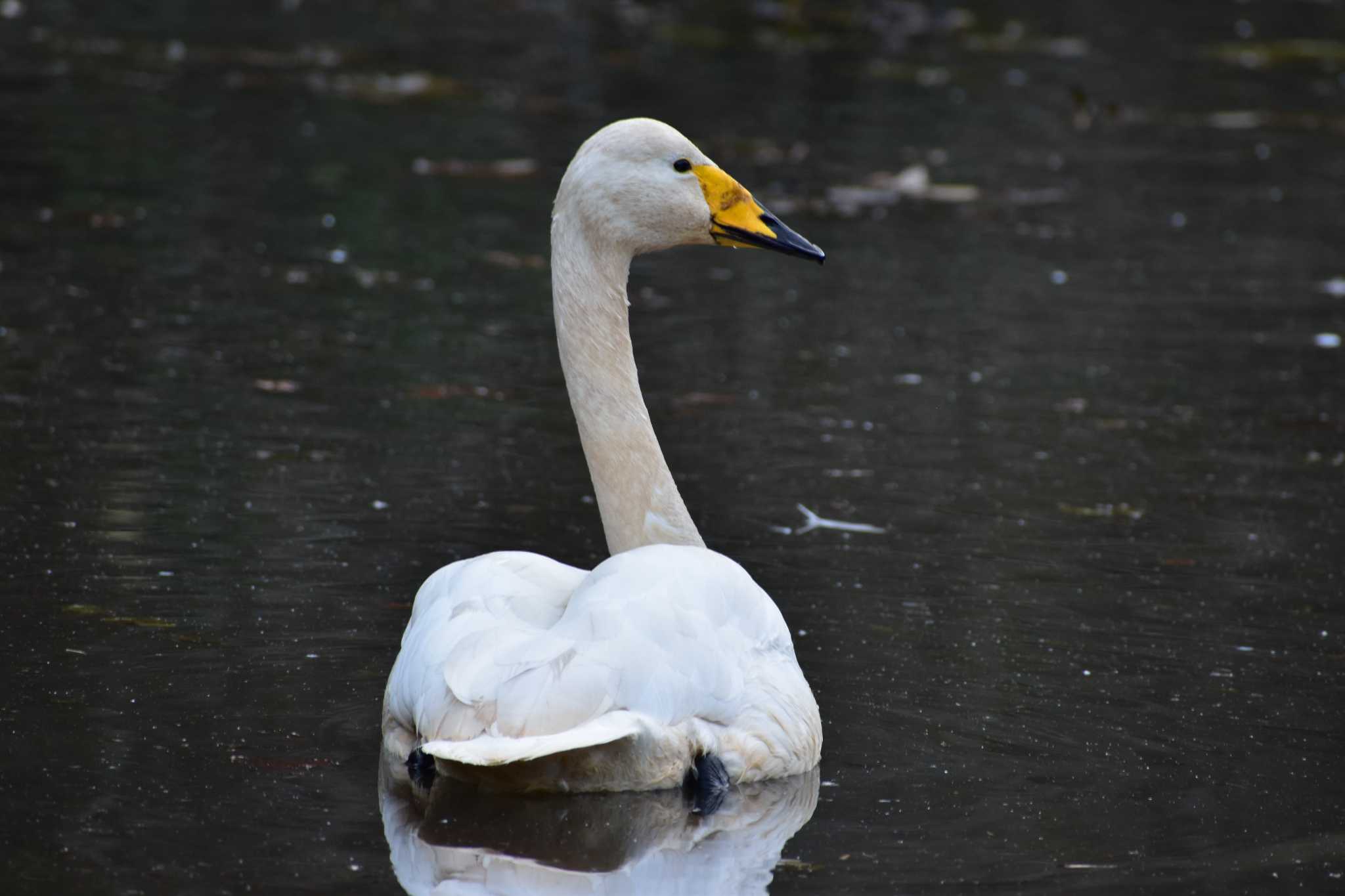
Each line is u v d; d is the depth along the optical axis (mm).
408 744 7543
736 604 7746
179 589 9844
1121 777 7766
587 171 8648
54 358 15070
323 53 34375
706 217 8758
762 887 6570
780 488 12664
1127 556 11281
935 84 33656
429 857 6723
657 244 8797
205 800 7180
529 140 26875
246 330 16484
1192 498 12688
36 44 33344
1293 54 39125
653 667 7180
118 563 10250
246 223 21000
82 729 7875
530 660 7059
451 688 7008
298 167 24266
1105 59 37625
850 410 14930
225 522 11164
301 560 10508
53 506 11273
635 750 7113
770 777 7566
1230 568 11070
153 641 9023
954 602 10273
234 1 40719
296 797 7262
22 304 16781
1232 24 43188
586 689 6996
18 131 25328
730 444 13781
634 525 8695
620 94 31156
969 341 17438
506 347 16453
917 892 6562
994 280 20141
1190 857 6922
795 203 23641
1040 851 6941
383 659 8914
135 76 30547
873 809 7352
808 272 20406
